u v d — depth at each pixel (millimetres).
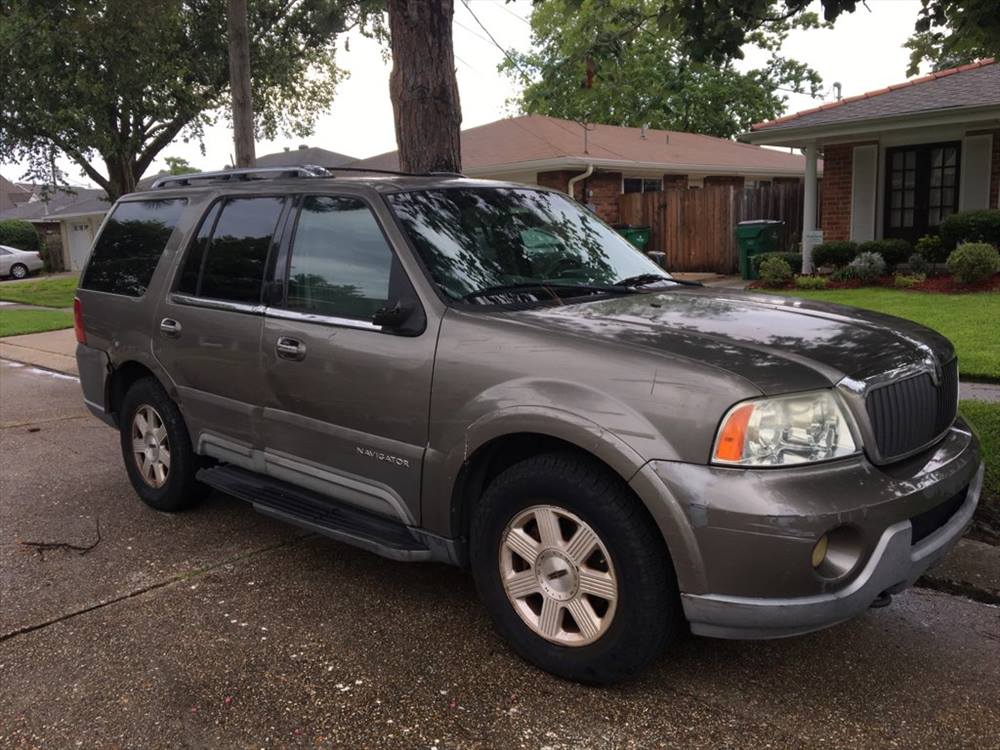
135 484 5121
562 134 21062
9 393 9172
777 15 6449
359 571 4133
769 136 14039
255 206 4297
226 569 4176
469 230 3787
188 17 19031
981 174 13273
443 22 6473
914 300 11039
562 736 2766
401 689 3059
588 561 2967
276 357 3906
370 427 3539
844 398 2754
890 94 14414
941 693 2975
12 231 38781
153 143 22266
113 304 5062
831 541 2637
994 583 3711
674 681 3080
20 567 4242
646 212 18922
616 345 2920
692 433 2664
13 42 17422
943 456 3082
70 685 3123
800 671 3141
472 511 3344
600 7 6852
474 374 3156
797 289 13320
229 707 2965
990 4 5238
